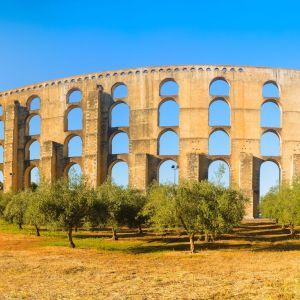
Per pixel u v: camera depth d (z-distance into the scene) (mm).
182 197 41625
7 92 99188
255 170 81562
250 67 84125
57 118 91938
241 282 25344
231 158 82125
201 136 82938
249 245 46344
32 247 45656
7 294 22688
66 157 89875
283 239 51500
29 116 96125
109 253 41094
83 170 87312
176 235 57438
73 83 91375
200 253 40531
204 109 83562
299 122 83500
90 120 85375
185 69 84875
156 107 84750
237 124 82812
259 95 83500
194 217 41000
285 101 83625
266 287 23641
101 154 86562
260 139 82562
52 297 21969
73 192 45656
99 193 50750
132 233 60844
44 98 94125
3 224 77188
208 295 22047
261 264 32750
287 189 55688
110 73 88375
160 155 83250
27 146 95438
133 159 84438
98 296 22094
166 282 25766
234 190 44219
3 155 95062
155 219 42469
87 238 54812
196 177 77688
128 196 55469
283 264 32500
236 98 83438
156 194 43656
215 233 42531
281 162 82250
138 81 86375
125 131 86250
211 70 84312
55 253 40844
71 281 26422
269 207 62750
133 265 33219
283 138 82812
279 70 84438
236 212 42375
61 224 44188
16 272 29906
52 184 46938
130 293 22734
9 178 92625
